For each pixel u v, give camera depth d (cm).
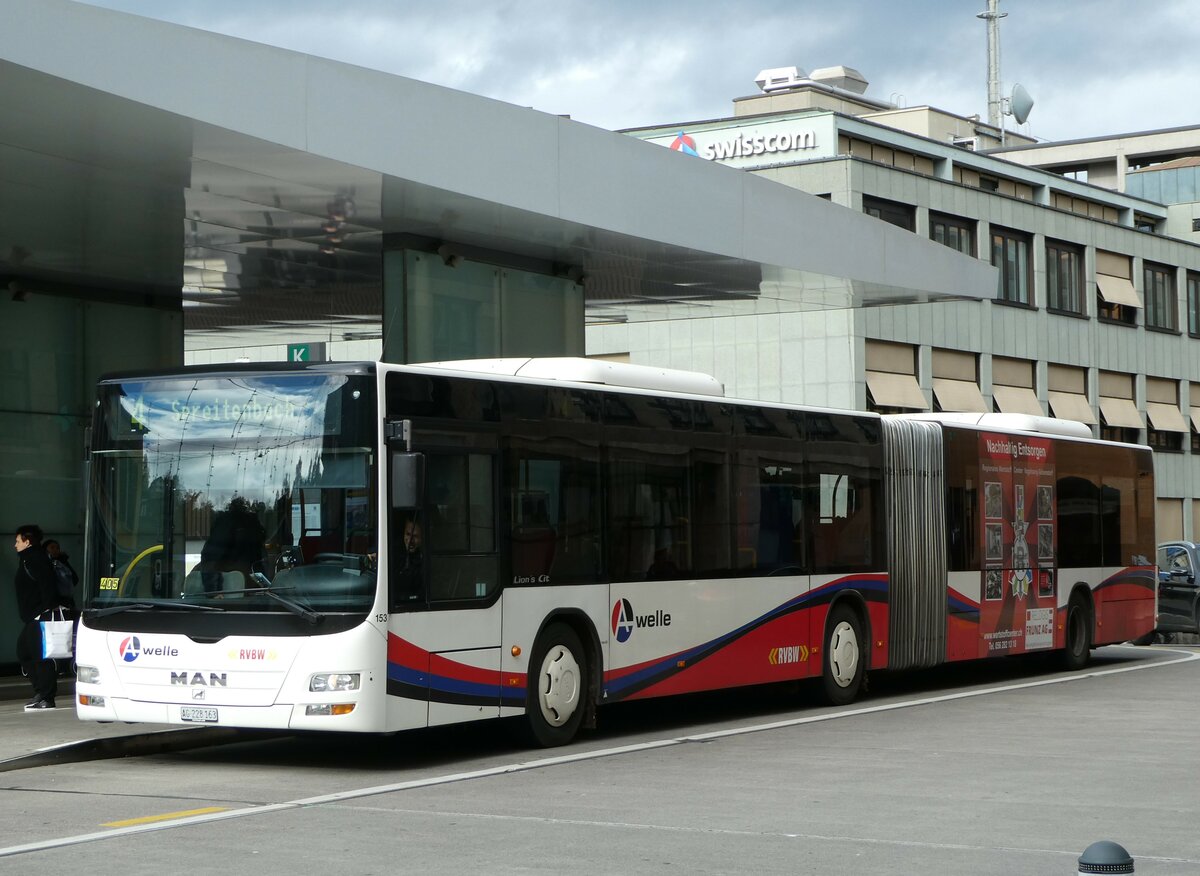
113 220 1767
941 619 1883
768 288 2422
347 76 1565
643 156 1983
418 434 1194
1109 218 5956
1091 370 5441
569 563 1338
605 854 829
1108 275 5584
